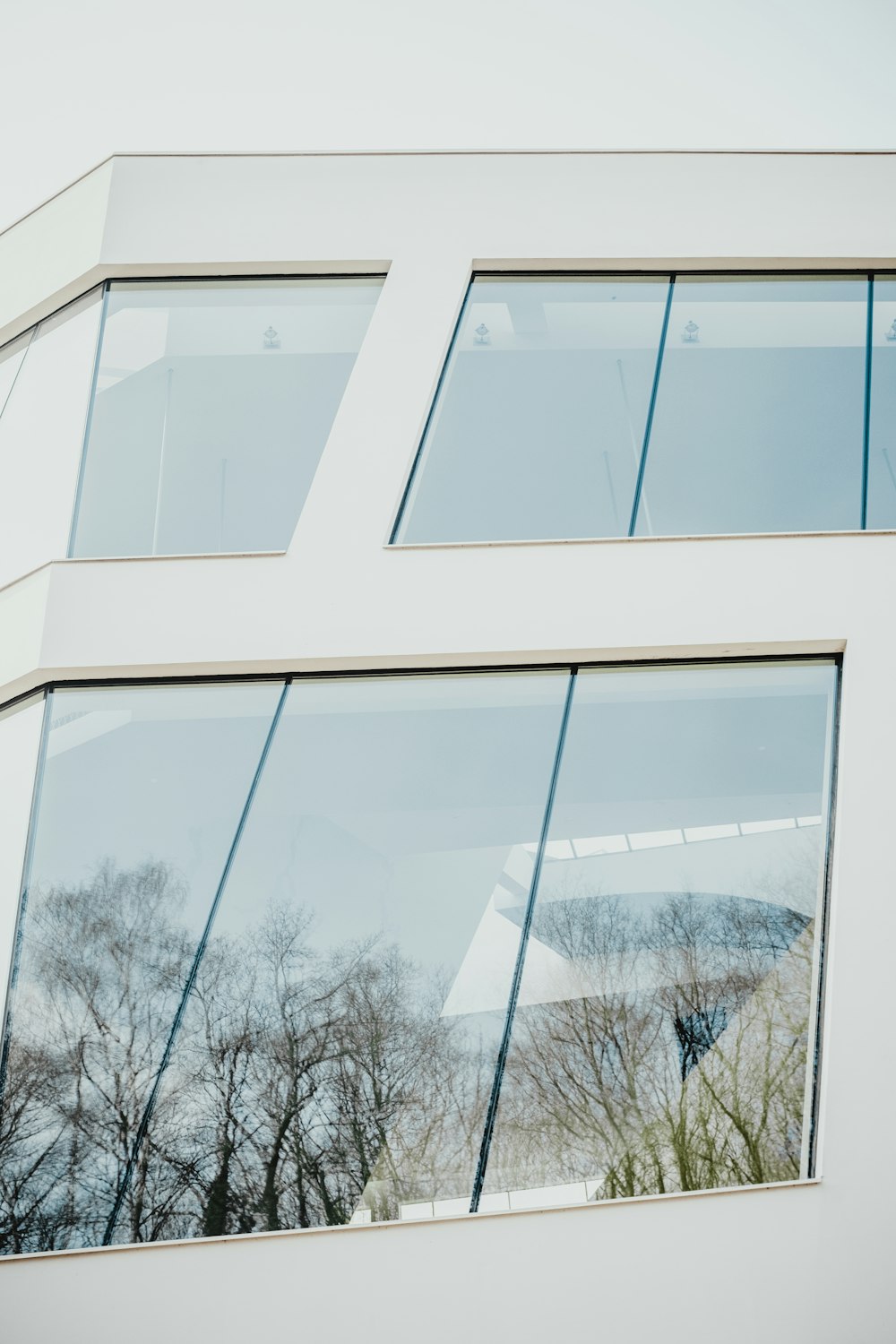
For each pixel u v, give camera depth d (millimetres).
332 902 7539
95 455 8914
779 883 7711
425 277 9453
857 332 9555
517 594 8328
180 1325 6289
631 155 9898
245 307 9531
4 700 8273
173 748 7996
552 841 7746
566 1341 6344
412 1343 6297
